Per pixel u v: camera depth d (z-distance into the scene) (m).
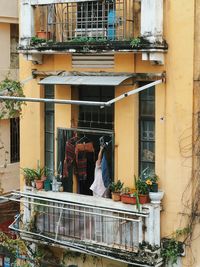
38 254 13.13
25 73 13.01
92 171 12.86
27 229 12.72
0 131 17.66
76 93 12.75
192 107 10.98
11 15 17.47
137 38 10.96
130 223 11.33
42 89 12.96
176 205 11.33
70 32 12.31
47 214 12.46
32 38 12.28
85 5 12.04
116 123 12.00
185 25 10.89
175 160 11.26
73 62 12.23
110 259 12.19
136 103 11.75
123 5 11.54
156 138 11.44
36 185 12.73
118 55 11.66
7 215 17.70
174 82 11.12
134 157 11.80
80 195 12.26
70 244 12.01
